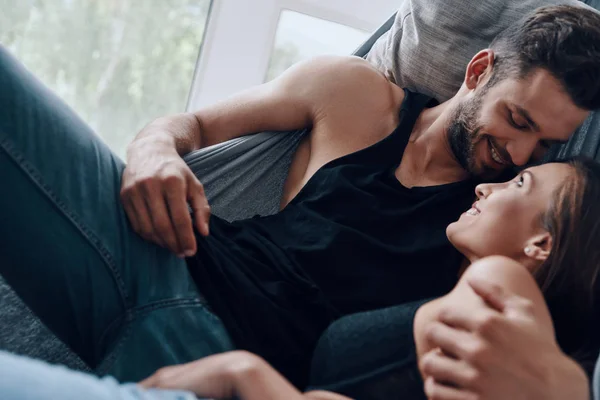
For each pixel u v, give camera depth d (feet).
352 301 3.46
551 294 2.96
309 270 3.51
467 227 3.24
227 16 6.50
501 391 2.24
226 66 6.61
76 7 6.33
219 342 3.15
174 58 6.61
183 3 6.51
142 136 3.67
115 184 3.22
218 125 4.16
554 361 2.30
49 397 1.79
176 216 3.17
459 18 4.35
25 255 2.92
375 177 3.84
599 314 2.93
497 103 3.70
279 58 6.73
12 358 1.85
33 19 6.25
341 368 2.78
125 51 6.52
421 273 3.56
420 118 4.16
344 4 6.60
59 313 3.00
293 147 4.30
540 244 3.02
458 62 4.34
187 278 3.27
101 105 6.59
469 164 3.85
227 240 3.56
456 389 2.30
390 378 2.67
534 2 4.31
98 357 3.10
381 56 4.71
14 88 2.93
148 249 3.18
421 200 3.82
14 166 2.87
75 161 3.04
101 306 3.01
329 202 3.75
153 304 3.08
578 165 3.12
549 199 3.04
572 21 3.67
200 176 3.96
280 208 4.22
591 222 2.94
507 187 3.22
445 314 2.43
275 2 6.51
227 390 2.32
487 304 2.49
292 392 2.30
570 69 3.53
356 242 3.57
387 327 2.78
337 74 4.23
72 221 2.95
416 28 4.44
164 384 2.42
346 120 4.11
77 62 6.44
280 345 3.27
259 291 3.33
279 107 4.19
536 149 3.75
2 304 3.12
